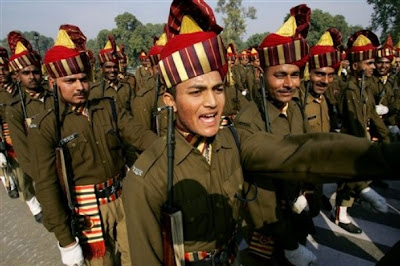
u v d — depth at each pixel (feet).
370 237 11.87
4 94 15.65
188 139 4.32
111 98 8.20
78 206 7.43
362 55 13.28
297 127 7.78
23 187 13.91
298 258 6.62
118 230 8.20
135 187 4.09
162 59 4.04
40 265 11.24
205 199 4.31
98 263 7.94
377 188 16.01
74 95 7.15
